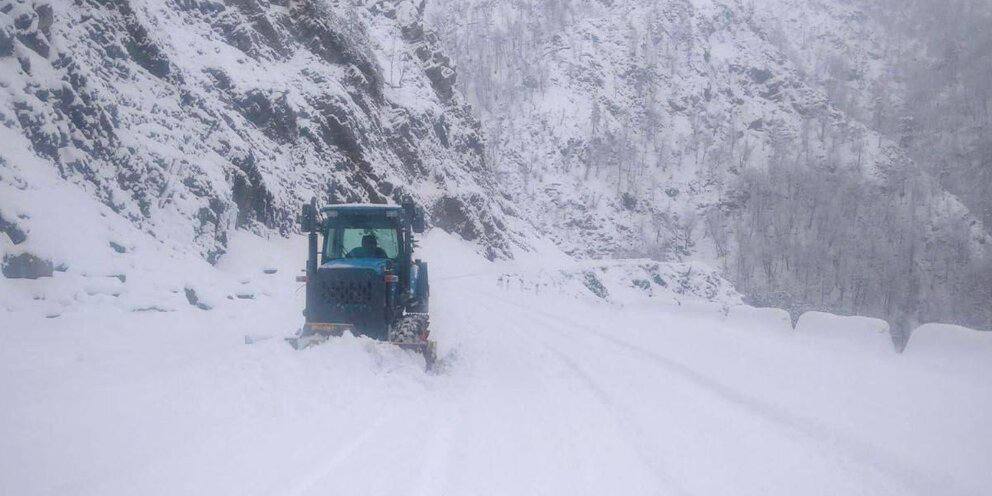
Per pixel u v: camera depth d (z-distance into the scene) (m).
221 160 31.28
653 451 6.02
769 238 171.62
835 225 170.75
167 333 13.39
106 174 21.31
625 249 187.00
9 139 17.55
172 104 31.19
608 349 12.55
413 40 99.56
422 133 80.94
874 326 9.97
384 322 10.92
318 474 5.37
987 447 5.58
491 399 8.31
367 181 54.53
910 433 6.07
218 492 4.95
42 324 12.52
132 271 16.81
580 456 5.90
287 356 9.66
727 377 9.12
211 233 25.78
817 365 9.55
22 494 4.84
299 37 61.00
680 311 18.36
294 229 39.94
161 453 5.83
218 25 50.56
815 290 131.88
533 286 50.59
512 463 5.72
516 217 106.44
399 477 5.34
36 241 14.71
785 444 6.10
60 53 21.42
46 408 7.16
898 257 127.50
